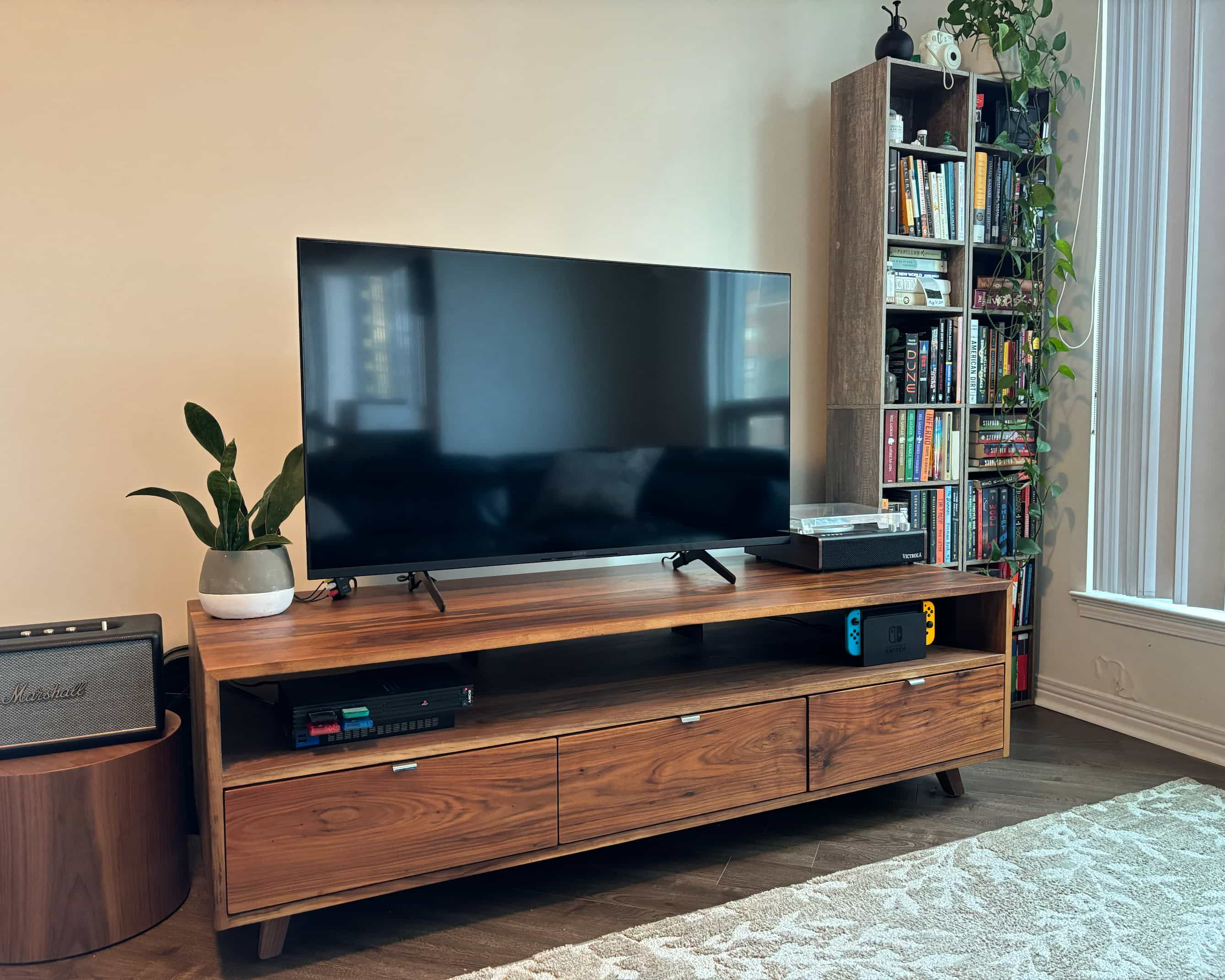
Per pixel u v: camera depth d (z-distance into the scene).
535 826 1.66
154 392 2.01
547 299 1.95
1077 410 2.77
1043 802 2.14
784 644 2.30
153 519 2.03
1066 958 1.48
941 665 2.09
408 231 2.23
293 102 2.10
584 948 1.52
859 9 2.80
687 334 2.13
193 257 2.03
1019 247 2.77
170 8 1.97
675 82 2.54
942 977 1.43
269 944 1.50
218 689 1.41
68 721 1.60
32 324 1.91
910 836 1.98
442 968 1.49
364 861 1.52
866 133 2.58
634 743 1.74
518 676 2.01
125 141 1.95
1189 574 2.46
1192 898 1.67
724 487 2.20
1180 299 2.46
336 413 1.76
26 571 1.94
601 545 2.05
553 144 2.38
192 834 2.04
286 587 1.79
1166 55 2.48
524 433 1.94
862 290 2.63
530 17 2.34
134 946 1.57
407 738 1.61
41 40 1.88
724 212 2.62
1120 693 2.65
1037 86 2.62
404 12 2.20
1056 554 2.86
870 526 2.43
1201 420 2.42
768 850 1.93
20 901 1.50
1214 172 2.37
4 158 1.86
